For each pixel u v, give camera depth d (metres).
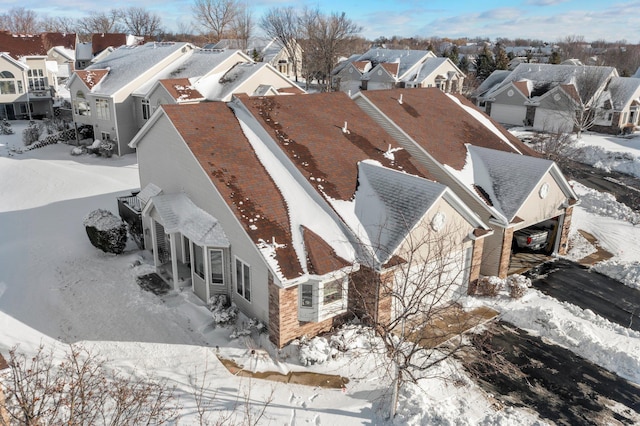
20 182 33.00
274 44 88.75
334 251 16.42
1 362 11.12
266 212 17.05
